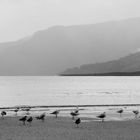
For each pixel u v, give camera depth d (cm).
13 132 4088
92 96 15038
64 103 11244
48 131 4166
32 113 7019
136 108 8800
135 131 4250
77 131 4184
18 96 14612
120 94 16575
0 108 8344
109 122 5159
